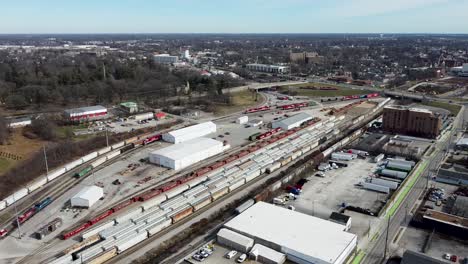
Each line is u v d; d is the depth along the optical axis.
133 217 89.50
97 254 74.94
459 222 83.50
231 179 111.00
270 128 170.00
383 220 89.38
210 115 195.50
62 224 87.06
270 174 119.50
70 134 151.88
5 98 198.62
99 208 94.38
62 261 72.50
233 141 150.38
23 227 86.25
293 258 71.06
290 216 83.75
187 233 85.31
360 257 74.75
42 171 117.62
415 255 69.62
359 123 184.62
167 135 148.62
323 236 75.56
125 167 122.19
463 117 188.38
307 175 117.38
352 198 101.19
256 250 71.81
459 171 117.75
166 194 100.38
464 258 73.81
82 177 114.62
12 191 104.50
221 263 70.69
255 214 84.56
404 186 107.81
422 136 157.38
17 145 137.00
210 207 98.19
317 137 156.88
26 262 73.50
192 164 124.81
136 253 78.25
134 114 188.62
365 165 125.06
